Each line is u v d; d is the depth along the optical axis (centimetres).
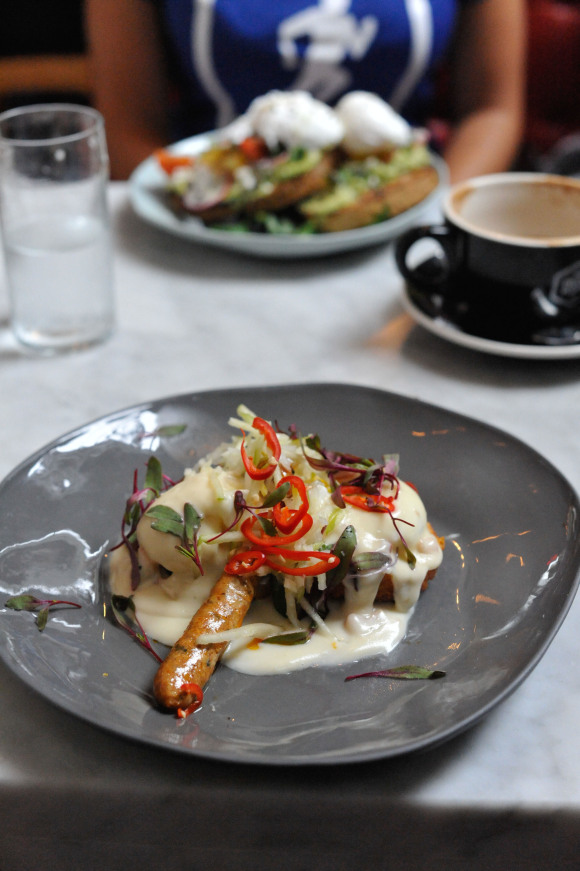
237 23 123
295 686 61
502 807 59
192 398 74
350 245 93
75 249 84
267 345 87
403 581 64
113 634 63
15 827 60
